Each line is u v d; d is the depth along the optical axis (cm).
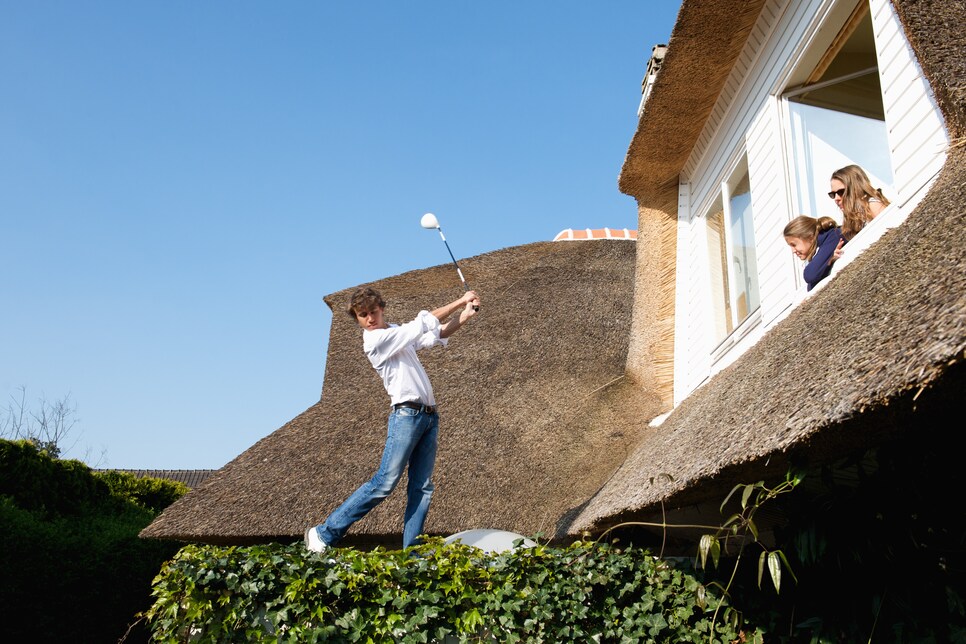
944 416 226
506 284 993
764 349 435
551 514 618
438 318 473
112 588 835
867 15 452
